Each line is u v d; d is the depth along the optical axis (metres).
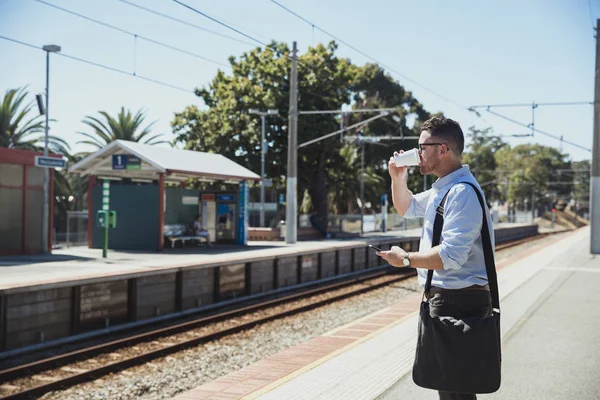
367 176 55.69
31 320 11.02
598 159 26.19
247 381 6.41
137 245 23.47
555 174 143.38
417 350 3.23
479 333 3.06
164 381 8.69
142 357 9.85
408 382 5.98
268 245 27.67
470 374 3.05
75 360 9.89
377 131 59.66
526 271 18.44
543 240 54.78
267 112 37.16
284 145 39.62
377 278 23.88
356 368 6.60
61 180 44.38
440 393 3.33
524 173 111.50
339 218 44.09
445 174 3.34
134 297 13.57
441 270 3.26
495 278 3.20
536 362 6.98
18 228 20.50
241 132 40.00
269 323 13.61
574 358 7.17
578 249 29.84
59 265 16.42
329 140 39.88
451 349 3.08
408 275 24.42
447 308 3.24
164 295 14.64
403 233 46.75
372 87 67.19
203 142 42.59
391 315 11.02
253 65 41.09
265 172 39.94
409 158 3.48
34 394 7.89
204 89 43.16
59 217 45.75
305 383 5.95
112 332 12.63
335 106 41.09
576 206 136.50
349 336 8.99
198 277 15.91
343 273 25.23
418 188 66.75
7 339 10.53
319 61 40.06
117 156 23.31
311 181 41.88
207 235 26.34
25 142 41.91
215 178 26.09
